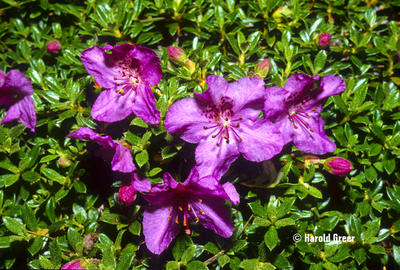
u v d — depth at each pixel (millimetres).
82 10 219
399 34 211
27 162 175
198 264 162
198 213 163
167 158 177
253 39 193
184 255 162
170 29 203
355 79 200
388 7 227
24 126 183
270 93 164
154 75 167
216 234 169
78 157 182
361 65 199
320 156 185
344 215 177
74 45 203
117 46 164
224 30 203
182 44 206
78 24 212
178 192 162
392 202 177
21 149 186
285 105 169
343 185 180
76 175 180
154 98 170
